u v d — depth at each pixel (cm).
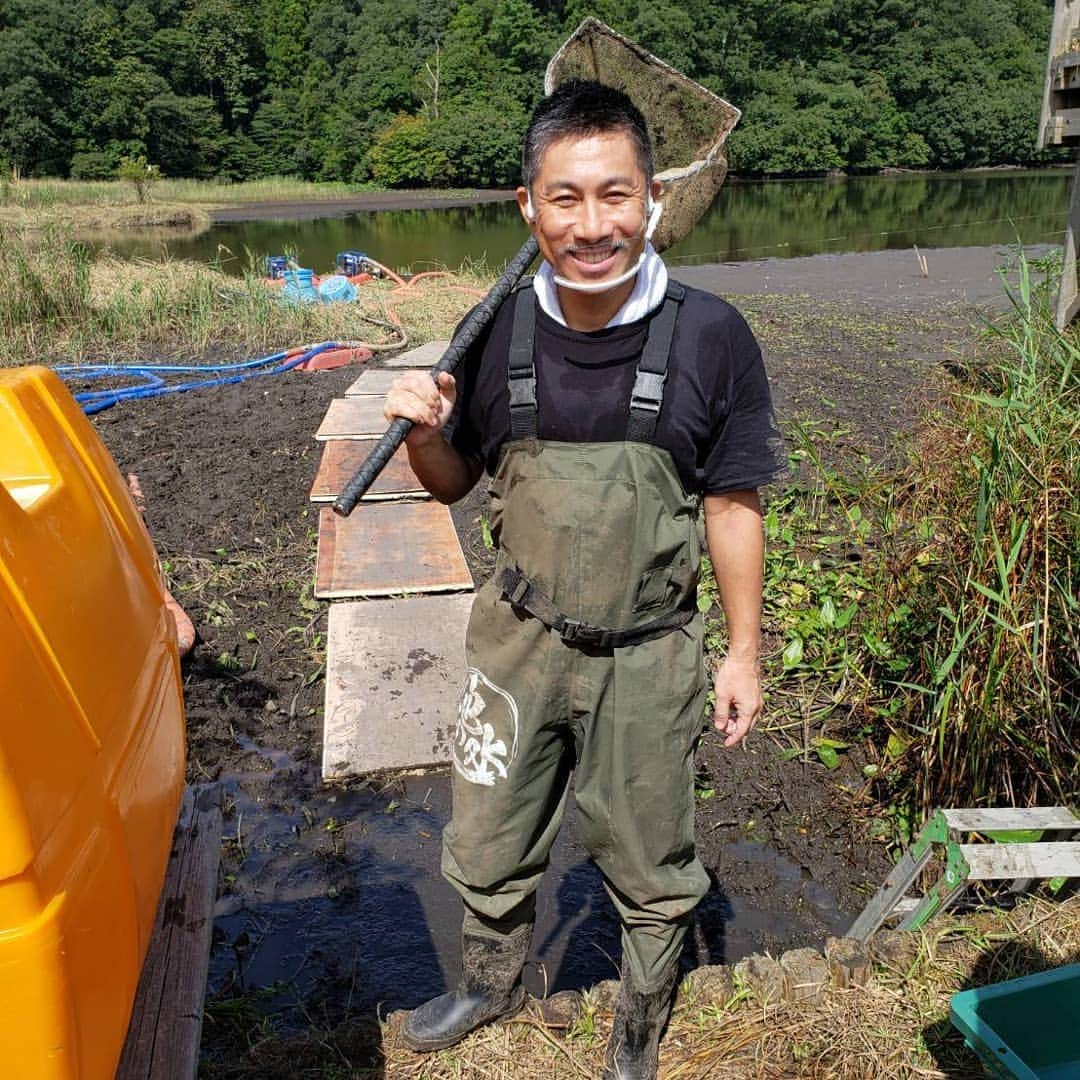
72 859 131
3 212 2586
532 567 186
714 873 310
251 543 517
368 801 338
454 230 2605
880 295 1281
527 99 5256
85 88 4975
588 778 199
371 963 276
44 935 121
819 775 350
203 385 802
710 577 454
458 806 207
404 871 309
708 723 375
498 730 197
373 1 6309
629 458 176
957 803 310
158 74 5394
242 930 287
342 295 1137
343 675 391
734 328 179
